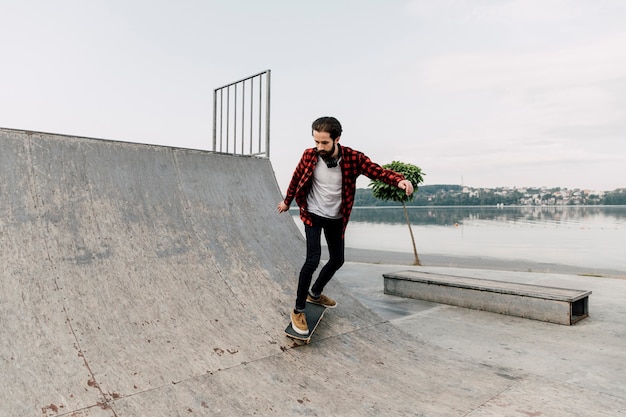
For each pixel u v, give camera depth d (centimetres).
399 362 300
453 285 561
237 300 313
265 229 410
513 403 245
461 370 299
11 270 237
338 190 284
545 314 474
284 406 224
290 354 276
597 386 283
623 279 768
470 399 249
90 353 220
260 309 314
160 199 346
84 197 300
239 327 286
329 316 344
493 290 518
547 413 232
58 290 244
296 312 290
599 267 1498
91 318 240
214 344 262
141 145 362
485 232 5166
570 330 437
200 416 204
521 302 495
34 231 262
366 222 9388
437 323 468
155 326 256
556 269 1419
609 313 512
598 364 332
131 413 195
